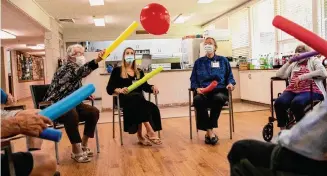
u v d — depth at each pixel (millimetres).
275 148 1124
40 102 2998
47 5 7195
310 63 3420
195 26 11453
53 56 8609
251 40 7910
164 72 7391
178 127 4730
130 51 3840
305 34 932
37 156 1262
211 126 3621
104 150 3549
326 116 1001
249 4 7781
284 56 5746
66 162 3131
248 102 7387
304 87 3379
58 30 9609
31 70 16594
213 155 3119
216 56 3928
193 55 8562
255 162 1166
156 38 11312
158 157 3158
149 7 2646
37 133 993
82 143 3309
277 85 6035
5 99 1227
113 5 7562
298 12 6086
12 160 1085
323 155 1027
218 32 8219
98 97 9906
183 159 3041
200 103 3602
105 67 10086
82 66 2992
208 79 3814
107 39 10977
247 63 7473
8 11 5793
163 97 7422
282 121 3439
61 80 3031
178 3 7711
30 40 11125
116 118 5906
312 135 1025
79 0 6867
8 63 12945
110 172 2764
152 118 3680
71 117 3074
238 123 4785
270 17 7133
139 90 3842
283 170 1095
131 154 3328
